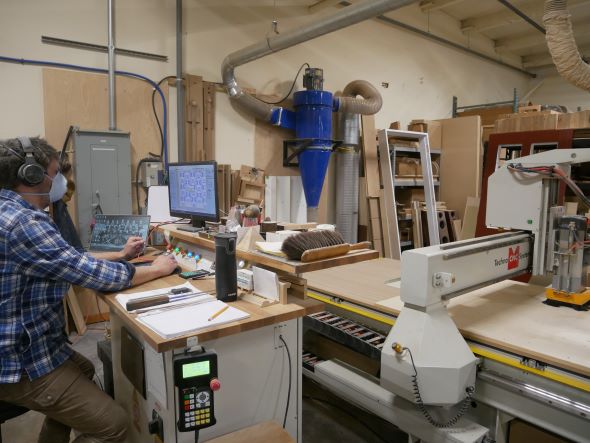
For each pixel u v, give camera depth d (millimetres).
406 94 5363
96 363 2660
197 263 1931
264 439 1275
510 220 1680
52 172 1468
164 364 1235
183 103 3697
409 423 1527
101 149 3203
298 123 3998
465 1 5305
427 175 4484
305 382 2490
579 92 7043
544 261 1675
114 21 3367
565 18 2895
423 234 4688
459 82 6070
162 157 3643
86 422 1386
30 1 3059
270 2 4121
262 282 1491
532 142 2592
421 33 5355
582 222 1614
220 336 1223
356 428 2100
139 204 3564
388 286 2051
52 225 1382
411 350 1354
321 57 4508
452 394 1328
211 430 1314
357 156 4449
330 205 4672
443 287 1366
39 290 1328
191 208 2189
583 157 1521
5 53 3018
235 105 3959
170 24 3621
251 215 1813
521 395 1364
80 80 3285
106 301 1486
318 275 2250
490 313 1646
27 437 2023
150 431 1327
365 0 2844
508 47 6531
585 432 1249
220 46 3881
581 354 1298
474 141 4918
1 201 1345
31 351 1310
